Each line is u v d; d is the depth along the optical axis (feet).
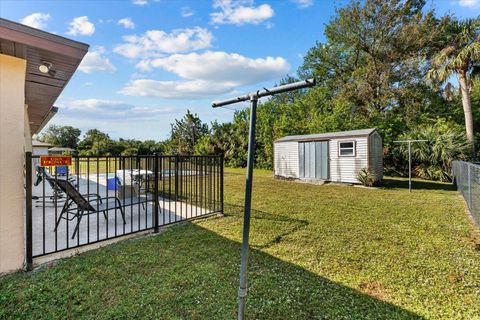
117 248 11.07
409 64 49.47
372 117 48.57
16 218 8.96
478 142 39.17
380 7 50.67
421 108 49.60
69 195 11.61
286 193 26.55
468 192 18.58
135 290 7.81
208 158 20.12
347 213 17.74
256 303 7.27
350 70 59.93
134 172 22.35
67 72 11.70
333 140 34.32
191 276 8.73
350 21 53.47
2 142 8.70
